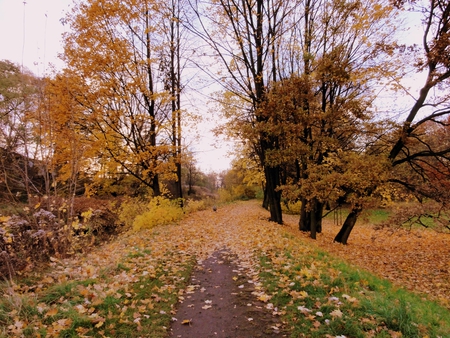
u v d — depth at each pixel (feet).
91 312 12.92
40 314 12.34
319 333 11.87
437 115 35.29
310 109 41.63
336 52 35.19
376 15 35.91
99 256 23.04
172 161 48.14
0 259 16.75
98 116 41.06
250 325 13.17
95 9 40.34
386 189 39.47
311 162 37.88
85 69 39.75
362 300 13.79
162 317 13.83
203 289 17.83
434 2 33.45
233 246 29.96
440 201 35.81
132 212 49.57
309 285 16.21
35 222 19.66
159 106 49.03
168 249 27.30
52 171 20.72
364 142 41.86
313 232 43.11
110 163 44.29
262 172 77.36
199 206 79.10
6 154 19.01
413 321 12.18
